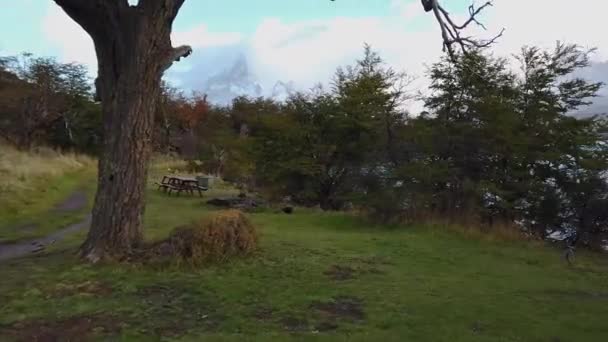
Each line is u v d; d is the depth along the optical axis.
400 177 17.12
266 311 6.86
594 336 6.23
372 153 20.11
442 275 9.62
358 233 14.84
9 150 32.22
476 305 7.39
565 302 7.89
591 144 17.25
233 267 9.07
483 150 16.80
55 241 12.41
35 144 38.62
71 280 8.06
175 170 40.19
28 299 7.17
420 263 10.70
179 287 7.84
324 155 24.03
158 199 24.16
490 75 17.50
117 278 8.20
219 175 38.75
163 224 15.85
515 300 7.84
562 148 17.47
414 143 17.88
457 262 11.11
